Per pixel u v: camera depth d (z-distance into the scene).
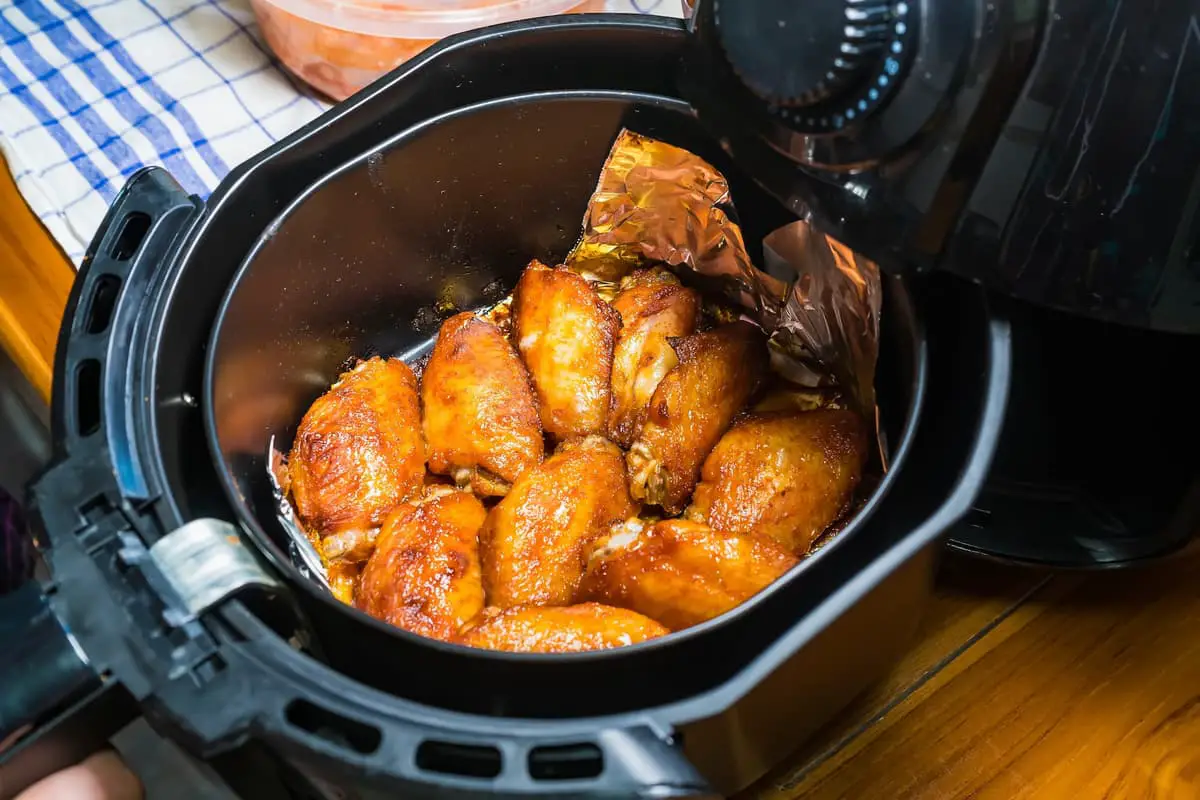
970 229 0.39
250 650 0.37
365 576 0.47
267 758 0.37
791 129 0.40
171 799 0.59
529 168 0.52
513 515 0.46
